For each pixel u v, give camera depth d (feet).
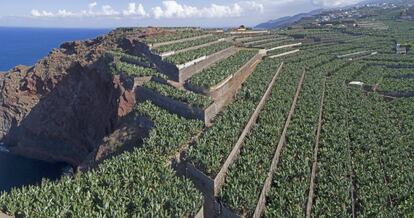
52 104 447.01
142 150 227.40
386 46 591.78
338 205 188.96
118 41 504.02
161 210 165.27
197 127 258.78
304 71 425.28
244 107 284.61
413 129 290.56
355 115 310.24
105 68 398.01
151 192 178.70
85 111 411.54
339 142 256.11
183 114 282.97
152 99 314.76
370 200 197.06
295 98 339.36
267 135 247.70
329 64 470.80
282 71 411.75
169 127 252.01
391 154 249.75
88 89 413.39
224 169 207.41
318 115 297.33
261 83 343.46
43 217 153.38
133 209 169.58
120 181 187.11
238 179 195.72
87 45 538.47
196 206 173.06
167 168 203.51
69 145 428.97
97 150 307.78
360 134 276.00
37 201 166.20
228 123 256.52
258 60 460.14
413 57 508.94
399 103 349.41
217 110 292.61
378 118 308.60
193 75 347.77
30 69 517.55
